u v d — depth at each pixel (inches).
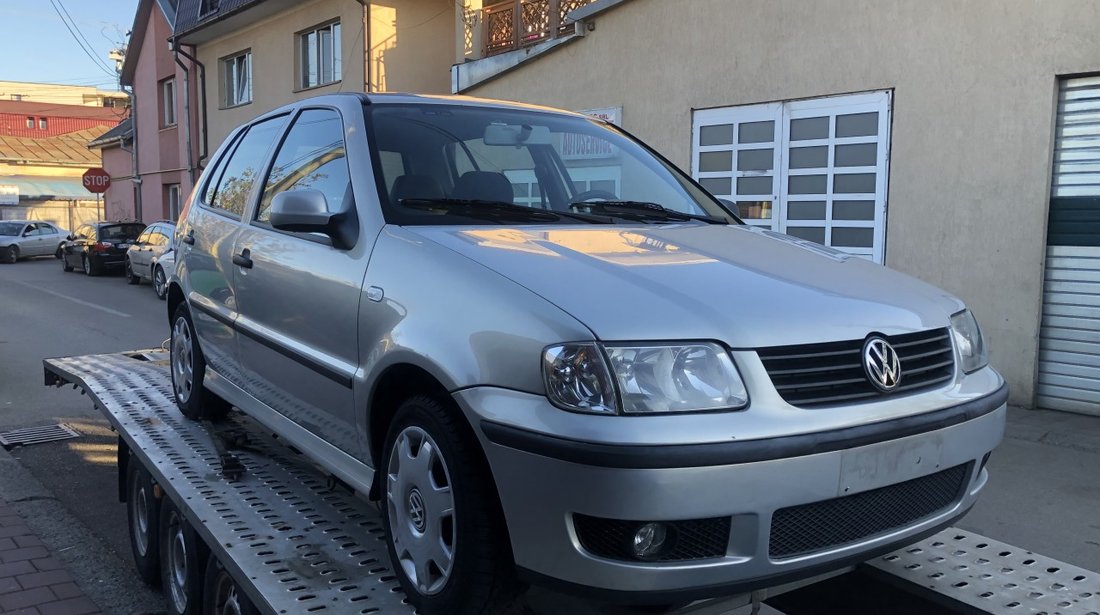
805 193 331.9
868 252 315.3
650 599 82.0
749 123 346.6
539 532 84.1
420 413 98.0
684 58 364.8
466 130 136.5
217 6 812.0
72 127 2204.7
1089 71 259.4
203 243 173.2
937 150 292.4
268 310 138.8
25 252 1120.2
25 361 383.2
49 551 179.2
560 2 475.2
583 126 154.4
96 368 234.1
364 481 113.3
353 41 666.8
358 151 126.0
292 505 129.1
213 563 125.9
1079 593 103.3
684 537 82.0
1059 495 199.8
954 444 95.9
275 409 142.1
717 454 79.7
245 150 173.8
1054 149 272.1
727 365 84.4
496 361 88.4
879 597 110.0
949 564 111.0
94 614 150.8
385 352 102.6
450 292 96.9
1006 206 278.2
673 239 115.7
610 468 79.0
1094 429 254.4
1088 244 267.4
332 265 119.8
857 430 86.3
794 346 87.4
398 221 114.3
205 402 175.3
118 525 196.1
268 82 784.9
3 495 213.0
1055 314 276.4
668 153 374.9
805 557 86.0
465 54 538.0
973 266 287.1
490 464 87.2
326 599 99.8
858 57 309.3
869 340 91.7
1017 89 272.8
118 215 1181.1
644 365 82.4
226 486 137.0
